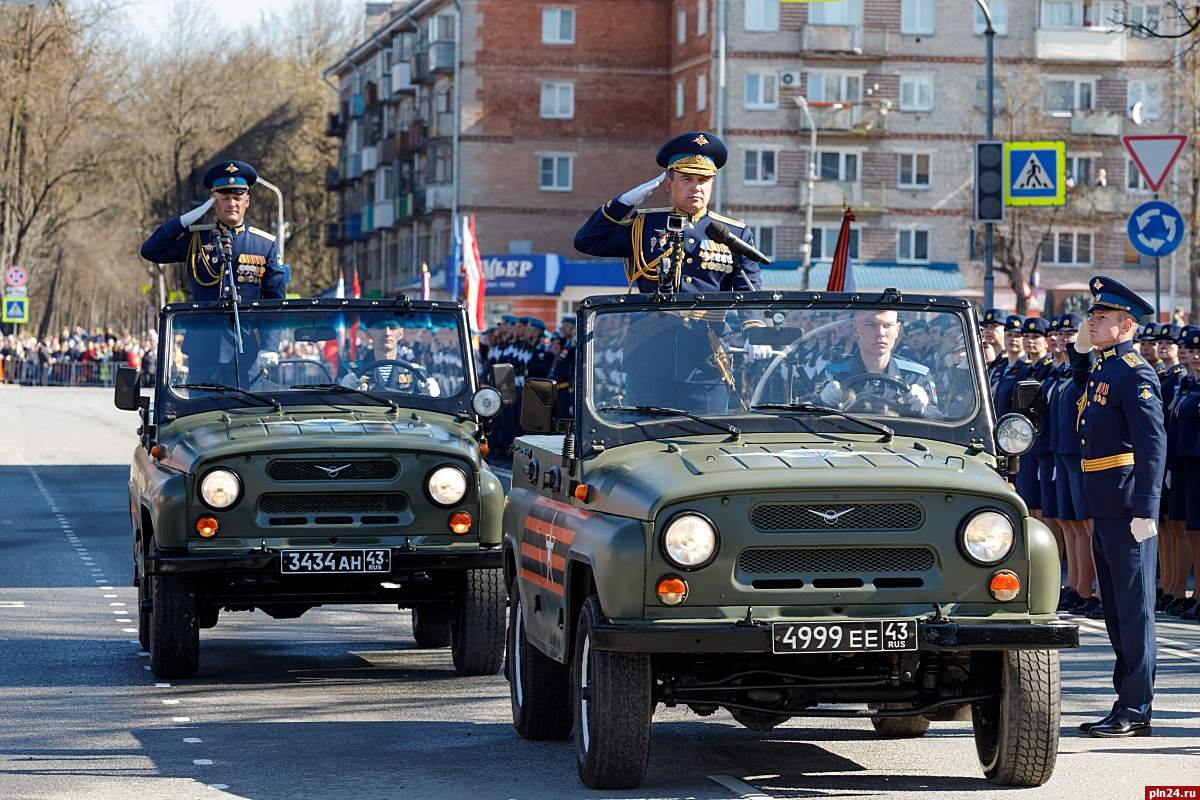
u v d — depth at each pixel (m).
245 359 15.59
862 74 87.50
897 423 11.02
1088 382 12.84
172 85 113.00
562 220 94.06
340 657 16.23
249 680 14.85
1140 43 89.00
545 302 85.00
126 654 16.20
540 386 11.34
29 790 10.58
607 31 93.38
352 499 14.46
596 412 11.08
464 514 14.59
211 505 14.16
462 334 15.95
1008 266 86.62
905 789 10.48
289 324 15.71
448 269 52.78
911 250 88.31
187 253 16.75
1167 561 20.12
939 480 9.92
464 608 14.84
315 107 123.62
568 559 10.70
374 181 115.69
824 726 12.83
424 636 16.78
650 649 9.65
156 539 14.27
